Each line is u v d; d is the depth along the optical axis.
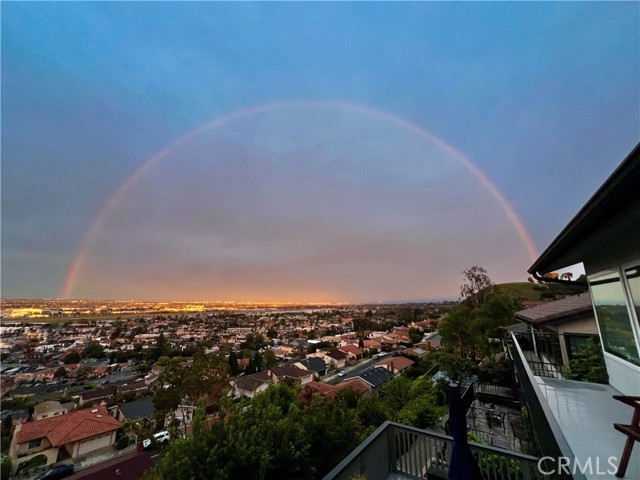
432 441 4.43
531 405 4.34
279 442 5.25
